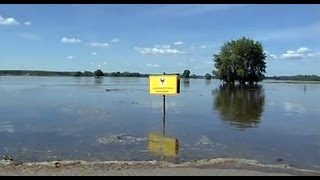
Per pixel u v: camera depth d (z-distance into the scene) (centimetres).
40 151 1457
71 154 1406
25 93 5538
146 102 3931
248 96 5459
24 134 1848
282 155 1455
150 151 1467
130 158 1345
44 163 1159
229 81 11331
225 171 1057
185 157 1376
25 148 1512
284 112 3144
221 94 5847
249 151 1516
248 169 1095
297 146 1636
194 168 1091
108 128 2048
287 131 2056
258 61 11219
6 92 5800
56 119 2441
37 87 7894
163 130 2002
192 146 1585
